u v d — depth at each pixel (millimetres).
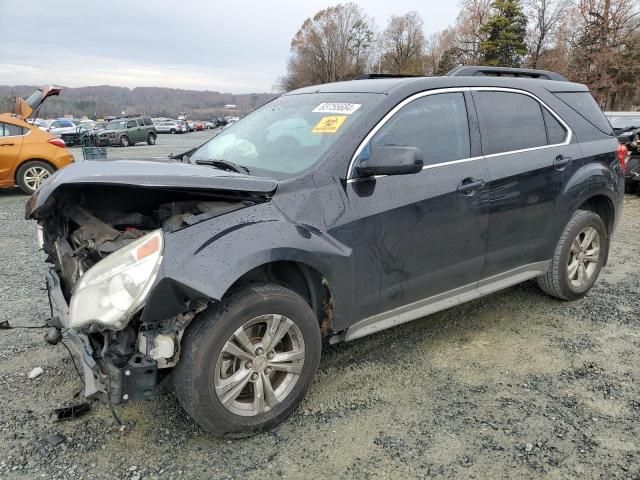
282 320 2721
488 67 4059
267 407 2754
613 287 5016
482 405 3035
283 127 3545
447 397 3115
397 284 3252
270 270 2932
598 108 4695
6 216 8398
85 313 2424
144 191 3199
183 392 2521
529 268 4141
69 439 2711
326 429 2814
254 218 2678
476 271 3705
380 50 82000
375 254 3082
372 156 2943
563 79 4555
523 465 2537
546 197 3992
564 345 3791
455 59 53625
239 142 3736
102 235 2834
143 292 2314
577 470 2504
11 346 3699
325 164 2969
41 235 3471
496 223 3695
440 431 2793
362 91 3467
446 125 3496
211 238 2508
